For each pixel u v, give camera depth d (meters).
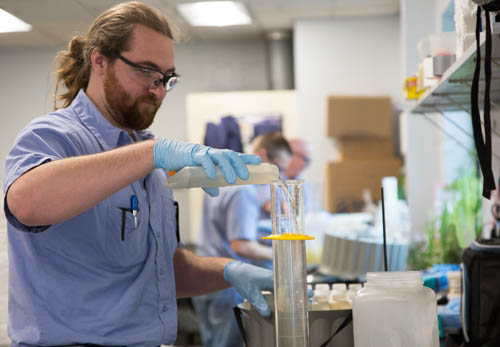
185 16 5.79
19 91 6.90
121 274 1.49
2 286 2.38
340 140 5.77
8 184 1.26
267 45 6.84
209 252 4.05
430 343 1.21
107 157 1.24
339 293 1.50
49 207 1.21
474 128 1.25
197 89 6.91
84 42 1.74
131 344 1.46
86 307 1.42
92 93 1.62
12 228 1.46
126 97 1.57
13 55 6.89
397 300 1.19
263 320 1.40
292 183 1.29
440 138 3.85
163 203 1.68
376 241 2.82
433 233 2.88
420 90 2.07
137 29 1.55
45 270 1.42
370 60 6.14
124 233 1.48
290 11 5.86
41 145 1.36
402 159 5.76
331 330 1.33
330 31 6.16
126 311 1.46
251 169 1.27
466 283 1.58
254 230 3.92
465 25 1.50
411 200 3.95
